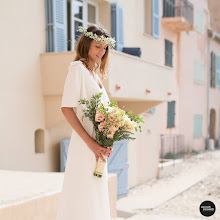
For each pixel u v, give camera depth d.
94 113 2.47
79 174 2.46
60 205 2.53
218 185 10.08
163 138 14.76
